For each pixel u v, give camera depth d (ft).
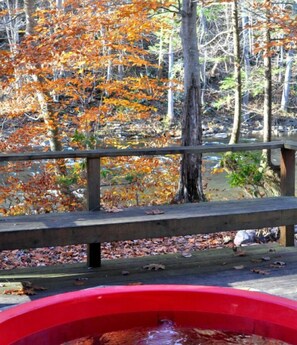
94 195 12.21
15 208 25.05
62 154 11.73
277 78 73.61
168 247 17.53
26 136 27.37
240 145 13.21
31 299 10.12
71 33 22.13
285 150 13.79
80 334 5.05
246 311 5.17
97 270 11.74
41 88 26.18
